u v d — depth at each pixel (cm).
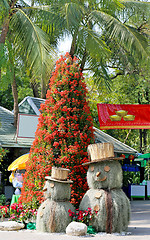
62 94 872
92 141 877
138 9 1770
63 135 847
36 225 783
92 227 758
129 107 1574
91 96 2467
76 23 1454
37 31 1302
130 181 2291
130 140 3005
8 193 1473
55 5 1512
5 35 1315
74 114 866
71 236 717
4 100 2667
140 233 784
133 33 1633
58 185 769
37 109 1666
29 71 1552
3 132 1491
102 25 1658
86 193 791
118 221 751
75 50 1717
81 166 833
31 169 862
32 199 839
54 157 847
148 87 2503
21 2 1515
